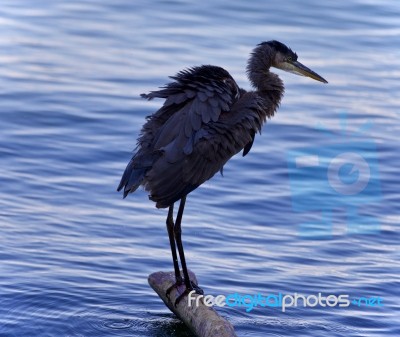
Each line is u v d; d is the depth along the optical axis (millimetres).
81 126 18391
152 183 11289
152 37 23375
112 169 16812
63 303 12328
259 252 14188
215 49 22562
